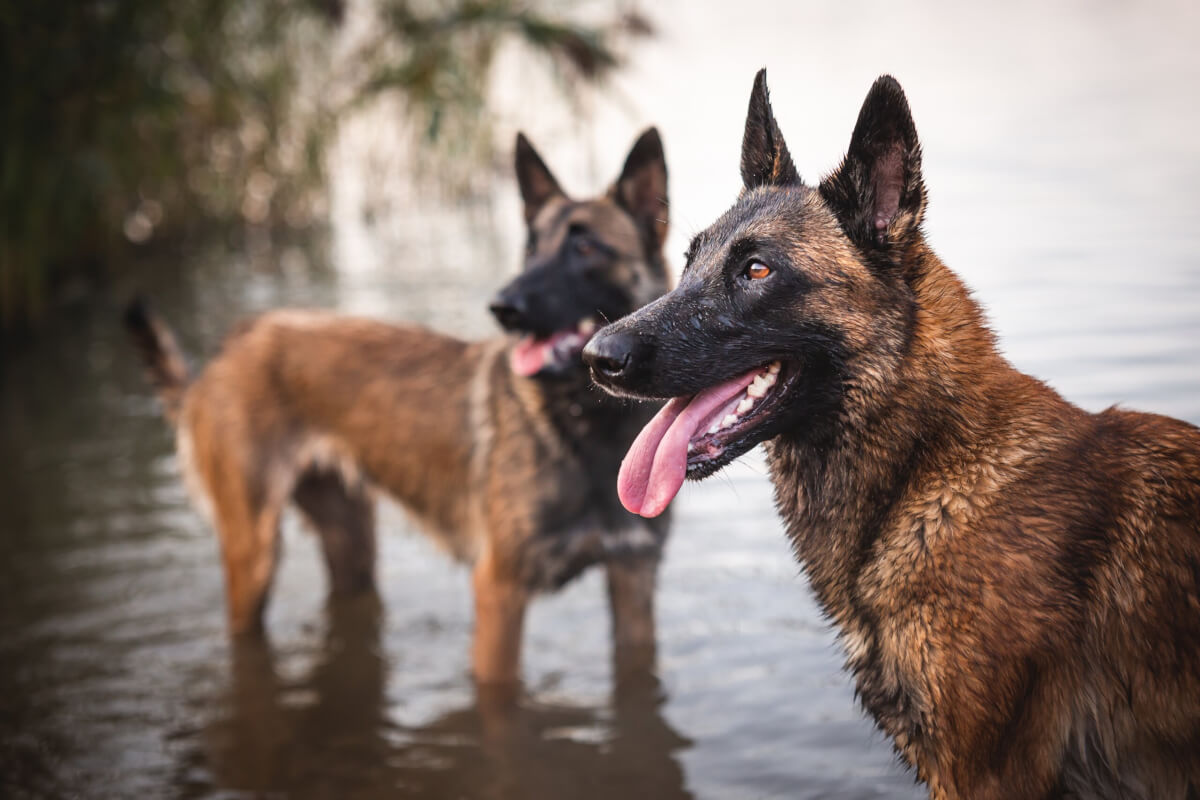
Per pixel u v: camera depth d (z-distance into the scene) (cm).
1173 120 1270
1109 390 555
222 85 1162
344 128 1448
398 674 454
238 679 454
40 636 491
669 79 1930
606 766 375
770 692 413
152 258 1260
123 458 701
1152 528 232
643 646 449
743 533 548
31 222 943
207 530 598
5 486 664
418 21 1280
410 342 506
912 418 251
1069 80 1650
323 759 390
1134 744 235
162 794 373
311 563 591
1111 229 864
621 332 262
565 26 1207
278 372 514
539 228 466
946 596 239
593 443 420
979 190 1052
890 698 251
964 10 2895
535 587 436
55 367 896
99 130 948
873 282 254
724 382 268
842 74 1878
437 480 480
